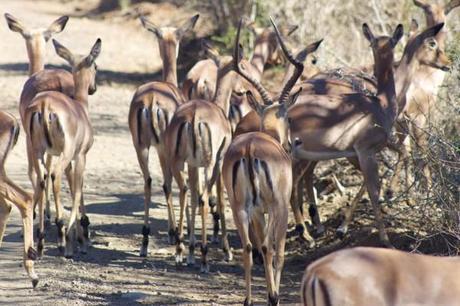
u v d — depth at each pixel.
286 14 68.81
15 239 37.47
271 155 27.59
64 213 41.38
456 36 49.16
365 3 63.72
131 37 104.75
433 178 33.88
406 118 36.88
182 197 34.62
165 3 111.62
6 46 98.81
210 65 45.00
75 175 35.59
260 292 31.19
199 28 91.56
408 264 18.12
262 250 27.86
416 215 35.75
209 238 39.28
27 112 34.59
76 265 34.03
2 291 30.00
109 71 87.00
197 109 34.22
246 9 80.19
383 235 34.62
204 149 34.03
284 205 27.94
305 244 37.34
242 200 27.75
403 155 38.53
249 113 34.97
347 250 18.44
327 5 65.06
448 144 32.47
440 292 17.94
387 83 35.94
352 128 34.59
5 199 31.55
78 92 37.88
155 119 36.91
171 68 42.53
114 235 39.12
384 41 36.25
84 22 111.88
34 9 120.56
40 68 43.66
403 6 62.16
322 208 41.53
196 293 30.72
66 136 34.22
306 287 18.11
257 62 49.22
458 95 39.59
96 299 29.22
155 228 40.56
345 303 17.80
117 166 53.25
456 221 31.70
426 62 39.69
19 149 55.62
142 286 31.28
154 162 54.84
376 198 34.81
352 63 62.53
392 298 17.86
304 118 34.31
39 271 32.84
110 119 67.38
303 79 45.00
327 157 34.94
